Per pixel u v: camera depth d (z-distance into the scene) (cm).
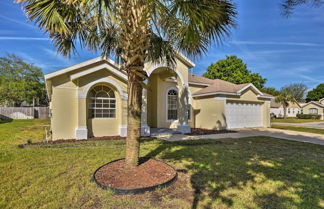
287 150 716
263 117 1706
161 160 566
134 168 452
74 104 941
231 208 303
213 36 421
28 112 2638
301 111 4459
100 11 350
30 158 574
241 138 1016
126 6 378
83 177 422
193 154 641
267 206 310
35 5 340
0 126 1509
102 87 1018
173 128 1476
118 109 1046
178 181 407
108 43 590
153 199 327
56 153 636
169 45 552
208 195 346
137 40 397
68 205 305
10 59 2998
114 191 347
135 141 454
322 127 1788
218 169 489
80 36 545
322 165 531
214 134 1178
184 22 405
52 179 412
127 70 443
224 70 3122
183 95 1213
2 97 2705
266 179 425
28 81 3069
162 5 389
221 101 1401
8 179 412
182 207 303
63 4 385
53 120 895
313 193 361
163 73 1366
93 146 754
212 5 360
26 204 308
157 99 1439
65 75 921
